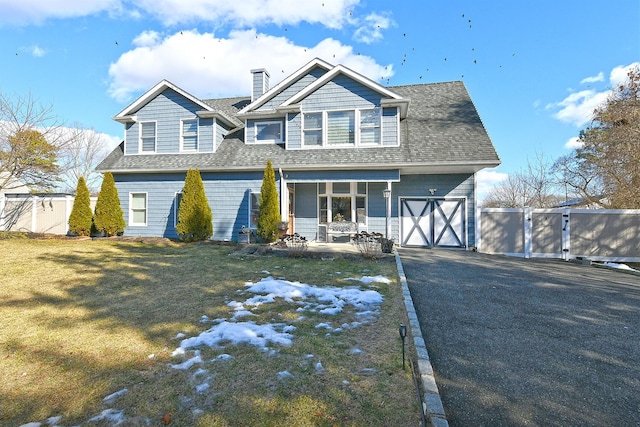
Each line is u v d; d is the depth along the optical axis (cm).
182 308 473
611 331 414
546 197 2727
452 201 1252
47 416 230
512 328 421
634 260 1015
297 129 1268
